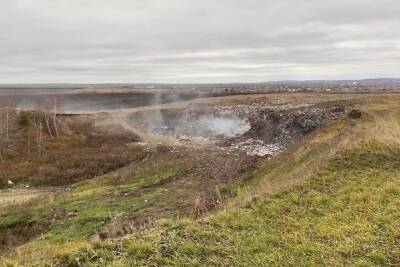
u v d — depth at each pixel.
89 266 8.59
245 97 76.44
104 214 21.25
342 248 9.83
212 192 22.88
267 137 42.62
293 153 26.28
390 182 14.92
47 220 21.62
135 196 24.59
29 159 39.22
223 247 9.71
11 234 20.83
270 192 14.37
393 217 11.70
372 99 47.56
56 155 40.78
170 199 22.88
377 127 24.02
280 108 53.50
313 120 41.50
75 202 24.34
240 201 14.58
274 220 11.71
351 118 27.91
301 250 9.70
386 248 9.82
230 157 34.75
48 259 9.27
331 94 73.81
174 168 30.98
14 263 9.48
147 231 10.59
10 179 32.69
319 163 17.98
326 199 13.27
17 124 51.06
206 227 10.91
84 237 17.78
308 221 11.62
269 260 9.14
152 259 8.92
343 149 19.39
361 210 12.38
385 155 18.45
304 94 77.31
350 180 15.33
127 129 56.56
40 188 30.97
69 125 55.62
